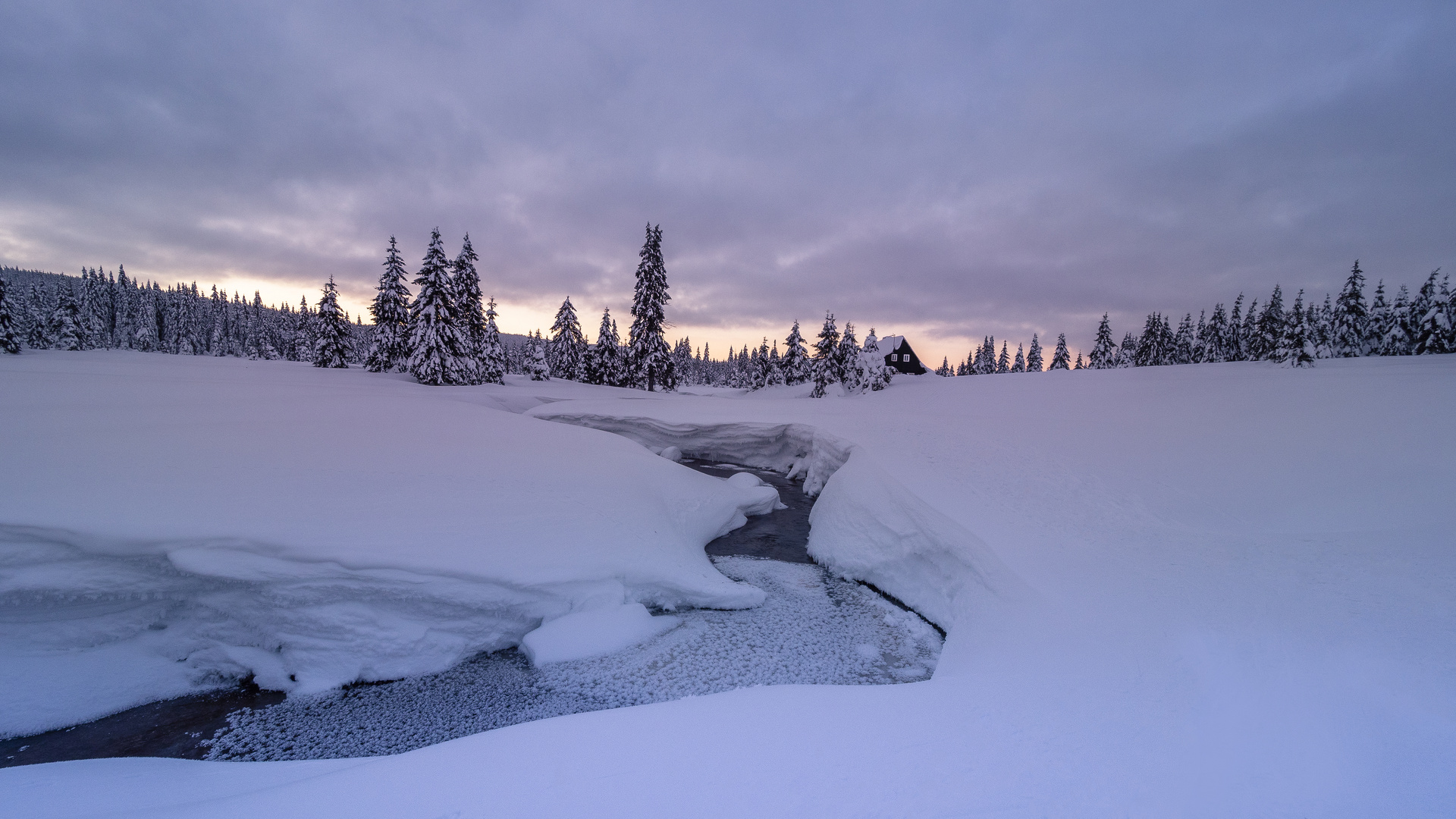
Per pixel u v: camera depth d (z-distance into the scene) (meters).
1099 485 11.93
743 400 31.73
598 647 8.70
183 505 8.34
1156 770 3.85
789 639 9.42
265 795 4.17
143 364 27.45
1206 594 6.77
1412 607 5.56
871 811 3.59
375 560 8.27
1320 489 9.95
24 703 6.65
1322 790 3.44
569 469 12.66
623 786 4.04
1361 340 39.09
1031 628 7.25
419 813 3.80
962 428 18.56
